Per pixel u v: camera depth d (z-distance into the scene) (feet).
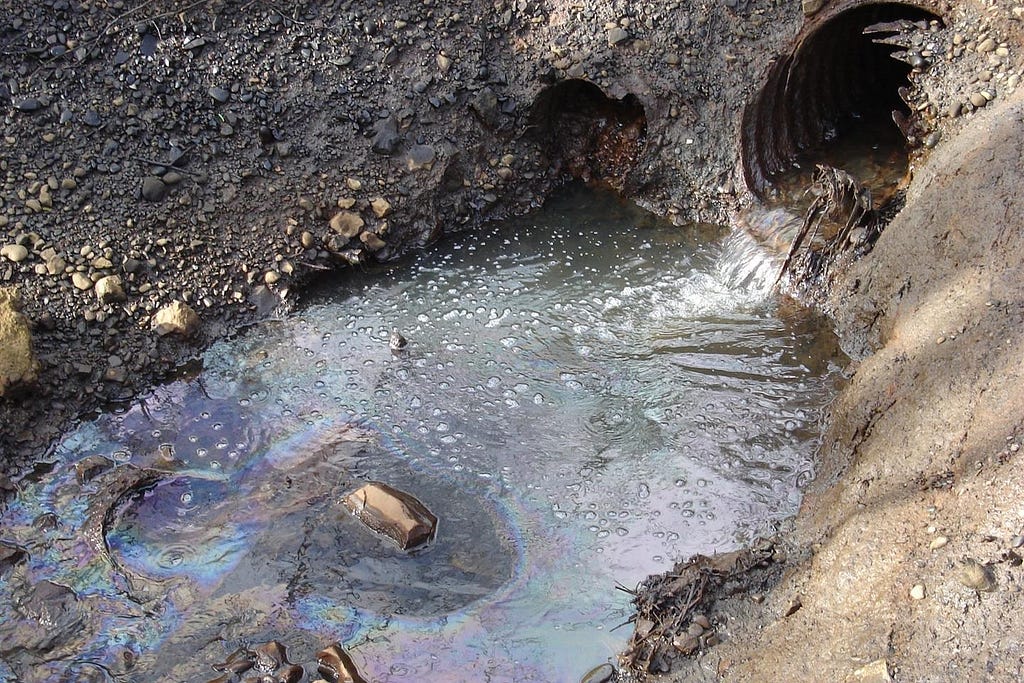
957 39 16.60
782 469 14.05
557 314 16.87
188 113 17.13
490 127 18.66
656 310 16.87
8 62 16.66
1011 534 10.27
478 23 18.79
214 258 16.58
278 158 17.42
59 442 14.75
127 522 13.66
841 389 15.10
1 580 12.93
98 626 12.42
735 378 15.52
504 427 15.05
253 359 16.11
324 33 18.06
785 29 17.98
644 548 13.17
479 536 13.53
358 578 13.00
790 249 16.98
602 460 14.47
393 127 17.93
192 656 12.06
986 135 15.23
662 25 18.38
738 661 11.00
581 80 18.78
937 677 9.45
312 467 14.47
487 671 11.85
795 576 12.03
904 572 10.71
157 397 15.48
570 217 18.94
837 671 10.01
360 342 16.42
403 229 17.90
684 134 18.43
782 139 18.89
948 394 12.53
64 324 15.42
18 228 15.75
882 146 19.04
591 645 12.05
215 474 14.35
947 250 14.43
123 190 16.46
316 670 11.85
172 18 17.46
